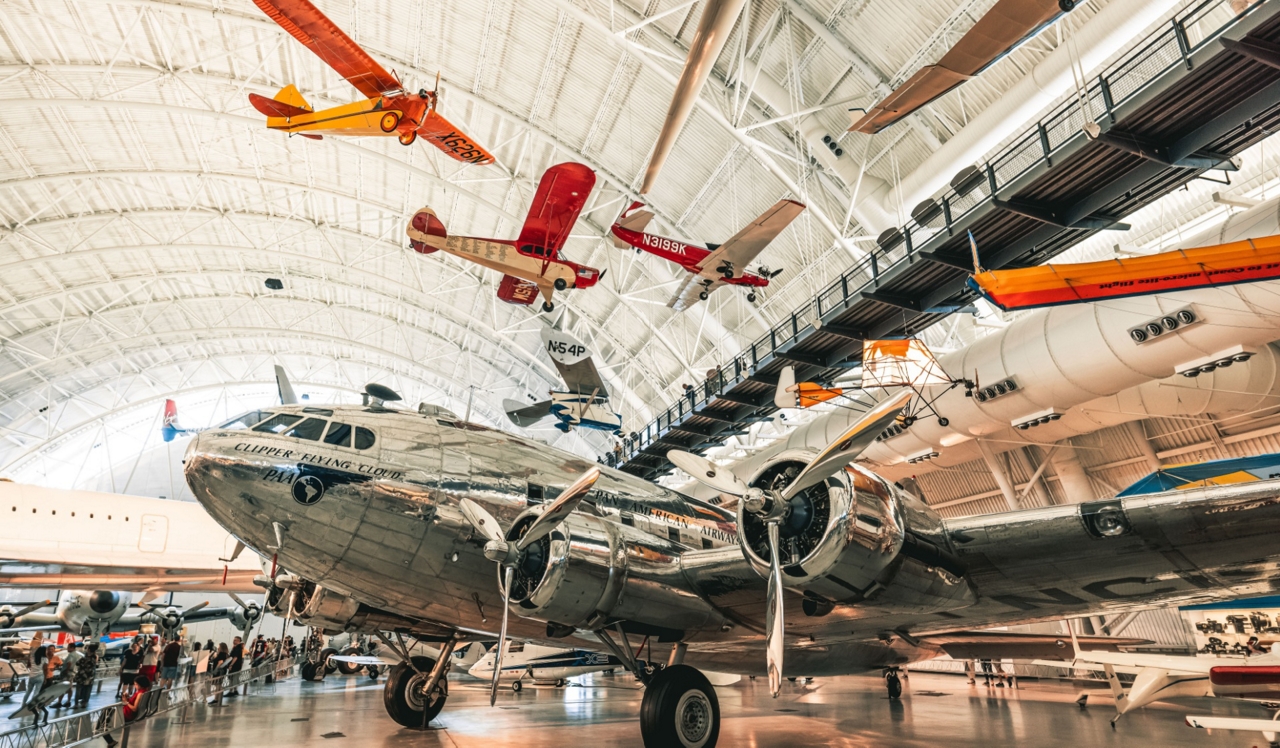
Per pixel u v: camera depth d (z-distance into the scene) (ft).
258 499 20.84
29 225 98.37
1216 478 46.78
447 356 151.94
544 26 67.21
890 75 54.54
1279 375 46.24
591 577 19.79
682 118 34.94
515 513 23.06
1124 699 30.60
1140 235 50.88
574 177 47.55
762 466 19.66
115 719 26.35
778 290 79.30
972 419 55.42
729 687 60.75
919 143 56.65
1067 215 39.99
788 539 19.08
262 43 75.77
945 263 45.06
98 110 84.64
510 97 76.23
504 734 28.37
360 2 70.28
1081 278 33.76
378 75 42.75
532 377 143.64
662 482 110.93
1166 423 57.62
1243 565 19.17
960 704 42.29
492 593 22.82
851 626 23.48
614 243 56.54
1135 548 18.52
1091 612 24.66
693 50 30.66
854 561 18.06
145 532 85.35
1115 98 42.57
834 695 50.52
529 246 53.88
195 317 139.64
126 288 123.44
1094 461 63.36
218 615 91.25
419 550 21.83
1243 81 30.58
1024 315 56.34
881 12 52.31
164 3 66.39
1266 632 46.73
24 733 22.80
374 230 112.78
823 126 60.34
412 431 23.89
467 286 116.67
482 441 25.03
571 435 145.48
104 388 147.02
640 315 88.99
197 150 93.35
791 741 26.25
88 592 80.12
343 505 21.18
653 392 115.44
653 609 20.81
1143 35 42.11
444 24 70.54
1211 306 38.93
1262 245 31.73
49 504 79.66
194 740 27.12
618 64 67.31
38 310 119.03
